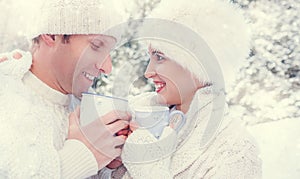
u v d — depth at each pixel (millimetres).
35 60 1038
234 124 1064
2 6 1665
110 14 998
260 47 2402
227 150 1014
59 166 958
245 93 2377
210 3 1027
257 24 2414
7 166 929
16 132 947
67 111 1065
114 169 1069
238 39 1044
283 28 2412
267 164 1972
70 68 1014
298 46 2432
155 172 980
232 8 1068
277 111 2359
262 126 2264
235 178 996
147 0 2139
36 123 970
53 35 1008
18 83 1016
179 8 1013
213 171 998
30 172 932
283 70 2461
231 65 1047
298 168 1938
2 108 970
